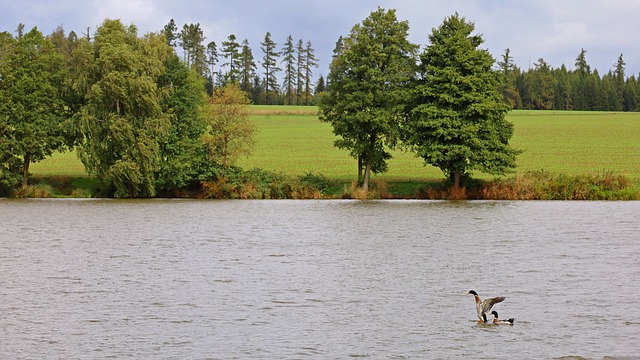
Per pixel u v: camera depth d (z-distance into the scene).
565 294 36.06
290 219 68.12
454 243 52.72
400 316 32.47
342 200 85.38
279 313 33.00
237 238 56.34
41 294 36.81
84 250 50.62
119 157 86.38
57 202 84.00
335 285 38.62
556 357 27.05
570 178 83.38
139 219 68.62
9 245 52.94
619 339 28.94
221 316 32.56
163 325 31.22
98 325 31.25
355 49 86.62
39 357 27.36
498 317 32.09
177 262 45.75
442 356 27.27
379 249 50.41
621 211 70.88
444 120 83.00
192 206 79.62
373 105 86.56
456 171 85.06
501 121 86.69
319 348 28.20
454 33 86.31
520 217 67.25
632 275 40.53
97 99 83.62
